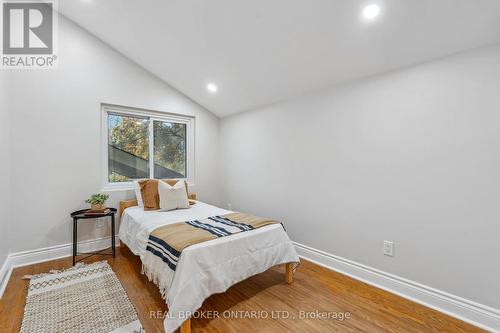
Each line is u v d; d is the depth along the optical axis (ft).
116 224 10.34
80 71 9.47
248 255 6.42
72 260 8.82
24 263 8.39
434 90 6.07
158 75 11.39
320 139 8.73
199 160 13.12
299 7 6.06
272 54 7.91
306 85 8.76
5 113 7.72
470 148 5.59
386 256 7.04
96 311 5.91
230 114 12.98
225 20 7.22
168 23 8.07
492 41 5.23
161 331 5.24
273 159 10.62
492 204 5.35
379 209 7.18
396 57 6.45
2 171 7.46
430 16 5.24
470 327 5.46
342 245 8.14
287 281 7.41
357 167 7.68
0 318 5.63
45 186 8.79
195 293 5.13
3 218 7.50
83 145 9.55
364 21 5.85
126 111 10.84
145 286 7.07
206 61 9.43
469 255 5.65
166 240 6.11
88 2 8.18
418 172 6.39
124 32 9.17
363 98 7.48
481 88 5.42
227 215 8.57
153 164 11.80
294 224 9.75
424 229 6.32
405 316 5.84
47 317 5.66
